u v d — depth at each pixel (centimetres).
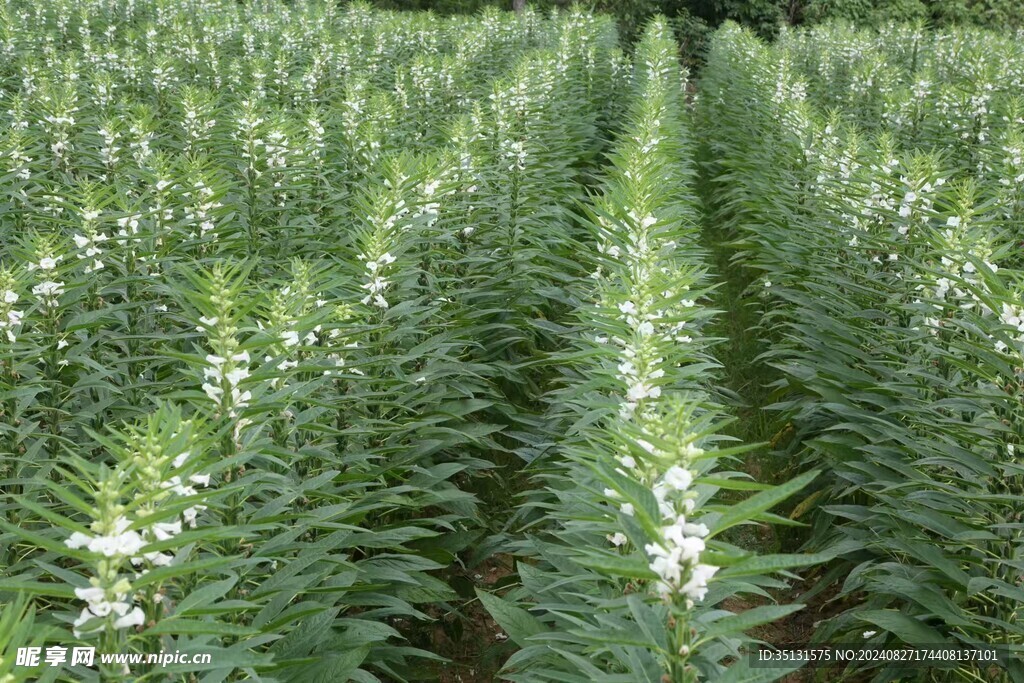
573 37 1520
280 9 1784
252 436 327
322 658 335
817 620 529
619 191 623
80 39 1350
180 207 573
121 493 231
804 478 216
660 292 413
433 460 533
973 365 413
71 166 726
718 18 2650
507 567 546
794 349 716
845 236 687
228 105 971
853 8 2469
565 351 580
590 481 354
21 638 208
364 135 816
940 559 409
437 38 1593
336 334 428
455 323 547
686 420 264
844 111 1283
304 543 334
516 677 365
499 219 688
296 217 675
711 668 242
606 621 266
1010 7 2320
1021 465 379
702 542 227
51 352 427
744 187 1100
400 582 441
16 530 218
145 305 482
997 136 932
